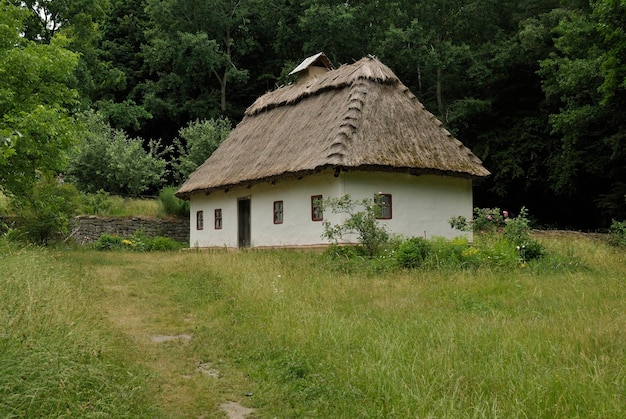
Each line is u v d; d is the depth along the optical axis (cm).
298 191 2025
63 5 3588
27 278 845
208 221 2625
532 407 529
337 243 1712
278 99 2612
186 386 650
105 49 4575
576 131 2741
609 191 3195
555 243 1814
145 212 3081
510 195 3781
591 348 696
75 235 2650
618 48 2050
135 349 780
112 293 1209
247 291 1145
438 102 3759
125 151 3100
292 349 764
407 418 523
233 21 4319
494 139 3581
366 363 668
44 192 1969
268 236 2169
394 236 1859
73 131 1683
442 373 618
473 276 1270
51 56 1697
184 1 4162
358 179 1862
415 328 827
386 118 1995
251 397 619
